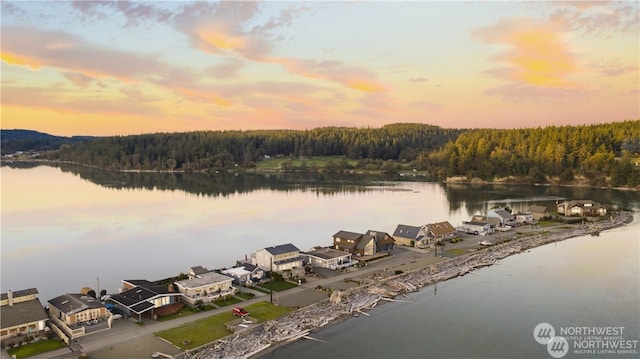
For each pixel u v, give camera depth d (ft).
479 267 257.55
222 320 179.83
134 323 176.96
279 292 213.25
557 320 185.37
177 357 150.00
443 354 158.30
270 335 168.55
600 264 261.44
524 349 161.99
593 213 418.10
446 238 320.29
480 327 179.22
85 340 161.68
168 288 204.44
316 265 256.52
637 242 315.37
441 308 198.29
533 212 408.67
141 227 398.83
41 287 246.68
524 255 284.61
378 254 278.05
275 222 422.00
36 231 383.24
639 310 193.98
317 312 190.60
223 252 314.96
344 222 420.77
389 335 172.45
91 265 286.25
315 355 156.56
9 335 161.27
